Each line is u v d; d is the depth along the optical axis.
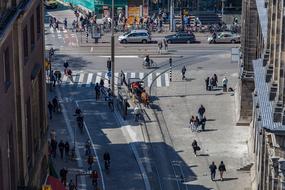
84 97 141.75
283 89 69.38
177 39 176.62
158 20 190.75
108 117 131.25
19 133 74.38
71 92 144.62
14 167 71.06
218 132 124.38
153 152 116.56
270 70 81.44
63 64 160.00
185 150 117.31
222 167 105.75
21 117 74.31
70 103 138.50
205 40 180.12
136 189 104.19
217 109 135.12
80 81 150.88
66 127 126.69
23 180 74.94
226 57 166.88
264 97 77.31
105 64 161.88
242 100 125.31
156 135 123.12
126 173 109.19
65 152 114.12
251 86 124.25
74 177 107.06
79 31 185.50
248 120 126.31
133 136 122.69
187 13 191.62
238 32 184.88
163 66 160.62
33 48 83.81
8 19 66.56
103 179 107.06
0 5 65.19
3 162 65.00
